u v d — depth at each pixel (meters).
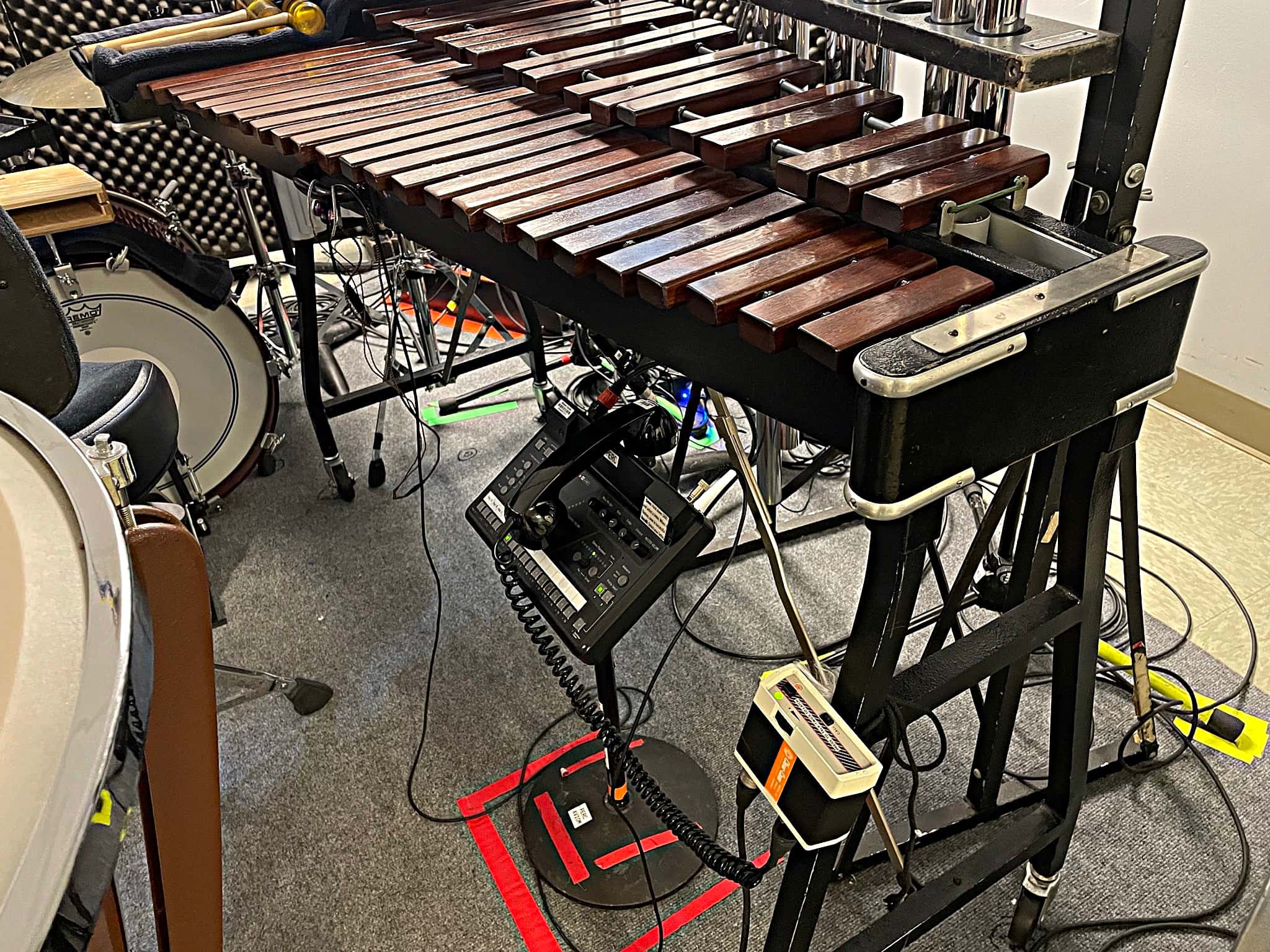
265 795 1.63
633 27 1.63
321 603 2.04
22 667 0.44
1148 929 1.36
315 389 2.17
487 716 1.76
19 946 0.34
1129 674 1.73
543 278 1.25
